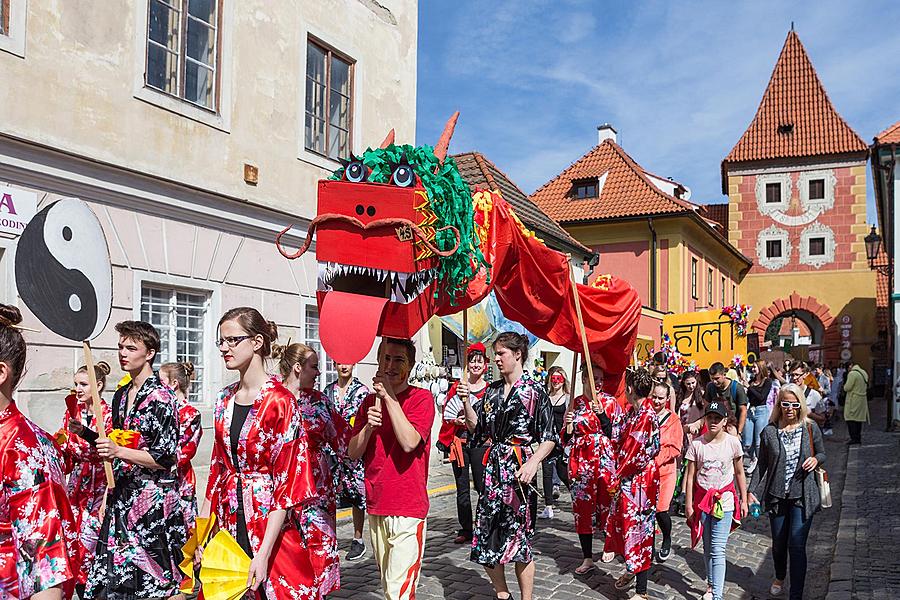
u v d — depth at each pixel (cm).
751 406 1246
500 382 534
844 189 3738
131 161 826
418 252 352
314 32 1105
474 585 618
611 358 673
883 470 1266
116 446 396
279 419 353
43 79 738
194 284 902
